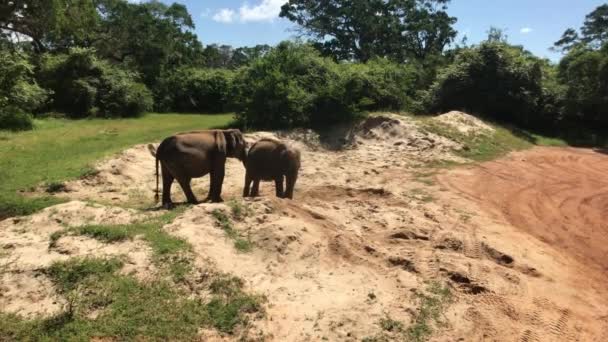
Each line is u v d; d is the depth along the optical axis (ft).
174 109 129.39
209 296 21.34
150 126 81.46
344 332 19.94
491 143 66.80
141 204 37.58
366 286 23.53
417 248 28.66
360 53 152.56
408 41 148.77
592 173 56.49
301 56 74.49
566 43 188.96
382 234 30.35
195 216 27.25
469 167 54.08
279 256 25.18
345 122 67.92
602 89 86.43
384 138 63.67
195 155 34.09
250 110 68.49
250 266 24.11
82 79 96.94
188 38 168.14
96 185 42.65
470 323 21.34
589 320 22.82
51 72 96.43
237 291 21.77
